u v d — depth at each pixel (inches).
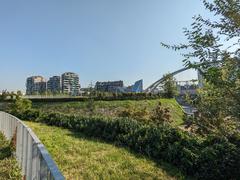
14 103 1186.6
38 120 880.9
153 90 2992.1
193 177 302.5
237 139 211.3
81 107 1931.6
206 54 169.6
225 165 279.6
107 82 4480.8
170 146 359.3
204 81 187.6
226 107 173.9
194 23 216.2
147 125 470.3
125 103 1984.5
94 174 300.7
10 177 291.7
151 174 305.9
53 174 137.6
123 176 295.6
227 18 171.5
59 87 5132.9
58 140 495.8
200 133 228.2
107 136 510.6
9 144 451.8
